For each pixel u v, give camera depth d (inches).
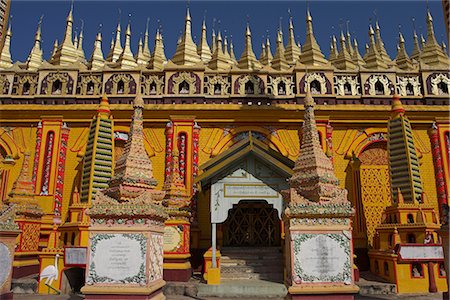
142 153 307.0
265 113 617.6
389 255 450.9
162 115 620.7
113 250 265.4
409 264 436.1
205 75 646.5
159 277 289.4
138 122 319.9
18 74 653.3
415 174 520.4
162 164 609.0
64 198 597.0
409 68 755.4
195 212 572.7
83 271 446.6
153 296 272.4
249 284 434.9
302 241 265.7
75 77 645.3
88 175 532.4
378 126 621.6
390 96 627.5
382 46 838.5
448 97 628.1
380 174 610.5
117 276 261.9
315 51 719.1
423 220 457.4
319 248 264.7
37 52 802.2
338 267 262.1
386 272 467.8
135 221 269.9
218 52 746.2
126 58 696.4
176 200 496.1
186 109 616.1
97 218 270.8
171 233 479.8
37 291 430.0
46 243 558.9
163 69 642.8
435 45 729.6
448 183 588.7
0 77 647.8
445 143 606.5
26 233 518.3
